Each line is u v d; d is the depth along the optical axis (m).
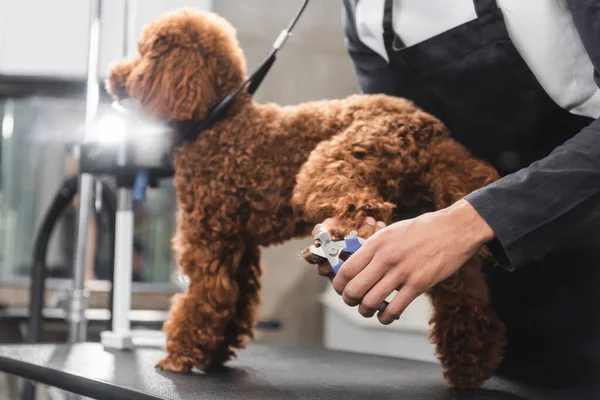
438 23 1.13
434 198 1.02
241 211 1.13
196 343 1.16
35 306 2.01
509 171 1.27
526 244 0.83
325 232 0.86
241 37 3.33
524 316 1.43
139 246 3.27
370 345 2.86
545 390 1.17
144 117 1.16
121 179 1.56
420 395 1.04
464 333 1.10
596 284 1.29
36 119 3.29
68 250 3.26
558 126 1.20
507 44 1.09
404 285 0.82
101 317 2.41
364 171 0.97
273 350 1.60
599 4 0.88
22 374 1.28
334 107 1.12
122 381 1.06
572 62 1.06
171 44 1.14
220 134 1.14
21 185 3.39
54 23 3.01
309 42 3.40
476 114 1.19
